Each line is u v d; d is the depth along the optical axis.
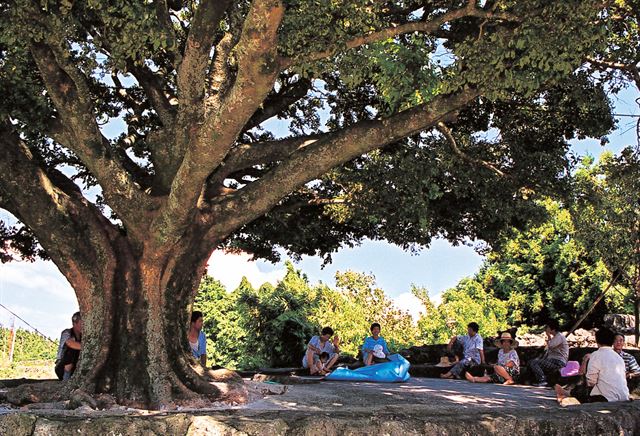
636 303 17.22
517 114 14.18
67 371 10.66
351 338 22.67
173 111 10.44
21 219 10.04
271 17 6.89
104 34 8.92
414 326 25.88
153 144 10.27
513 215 14.62
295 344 20.48
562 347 13.07
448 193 14.66
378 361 14.86
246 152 10.63
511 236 16.91
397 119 9.16
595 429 8.07
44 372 19.34
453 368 14.79
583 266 28.28
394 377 12.98
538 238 30.20
